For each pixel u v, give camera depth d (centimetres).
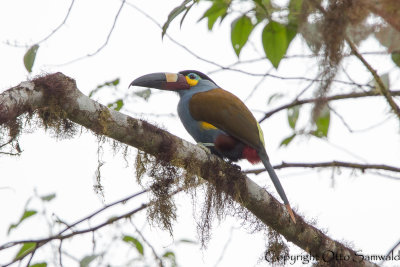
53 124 799
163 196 879
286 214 959
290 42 975
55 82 781
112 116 827
